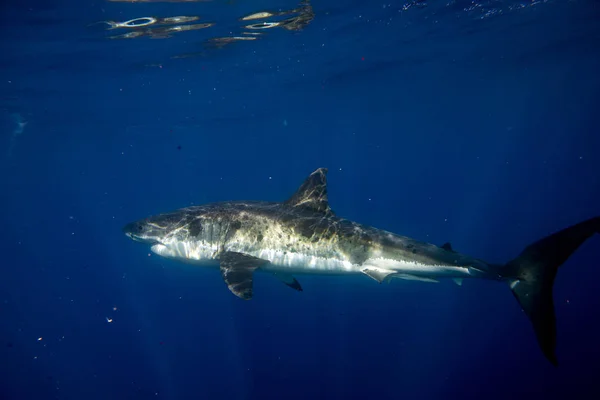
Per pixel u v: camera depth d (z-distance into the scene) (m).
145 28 12.71
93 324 19.98
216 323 17.36
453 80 29.11
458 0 13.80
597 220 4.96
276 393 12.45
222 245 6.72
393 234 6.35
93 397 13.32
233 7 12.00
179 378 13.85
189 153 56.66
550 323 4.89
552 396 11.32
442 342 14.38
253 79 21.56
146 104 23.70
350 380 12.70
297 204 6.85
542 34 19.86
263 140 53.78
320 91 27.27
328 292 19.14
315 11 13.12
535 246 5.23
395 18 14.88
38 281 35.03
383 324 15.77
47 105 21.19
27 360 16.64
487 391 11.91
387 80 26.30
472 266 5.55
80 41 13.05
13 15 10.51
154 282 25.81
